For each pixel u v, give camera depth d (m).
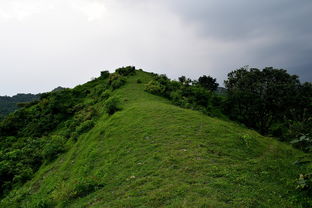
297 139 8.60
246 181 9.92
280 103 40.81
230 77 50.97
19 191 19.80
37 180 21.20
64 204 11.54
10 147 38.97
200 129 18.95
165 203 8.52
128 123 23.48
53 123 45.19
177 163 12.41
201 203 7.96
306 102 38.44
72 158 22.12
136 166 13.48
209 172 10.97
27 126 46.91
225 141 16.42
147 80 57.34
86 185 12.37
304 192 8.93
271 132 40.66
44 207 12.41
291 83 41.94
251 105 43.12
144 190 10.01
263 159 13.85
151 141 17.27
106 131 23.67
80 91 63.12
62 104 51.16
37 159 28.61
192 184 9.73
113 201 9.77
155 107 28.05
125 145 17.97
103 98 47.34
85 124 31.41
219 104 46.91
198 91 45.34
